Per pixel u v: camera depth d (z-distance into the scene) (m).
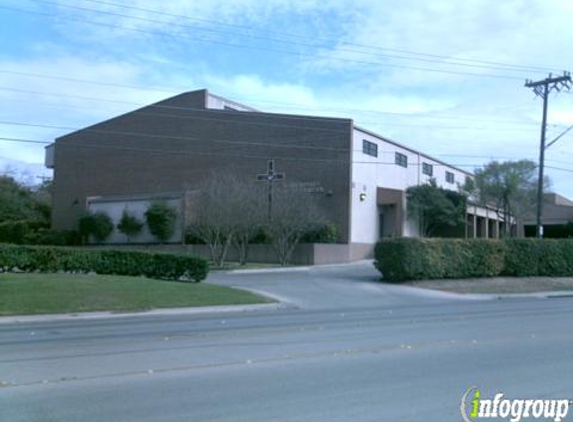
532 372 9.74
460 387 8.71
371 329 15.41
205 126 51.59
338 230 44.12
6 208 64.00
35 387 8.73
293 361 10.70
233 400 7.96
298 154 46.59
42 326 16.84
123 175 56.47
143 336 14.17
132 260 28.72
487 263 33.78
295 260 42.41
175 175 53.16
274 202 40.16
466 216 51.81
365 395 8.24
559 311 20.77
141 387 8.70
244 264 40.88
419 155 54.47
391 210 48.62
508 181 54.97
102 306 20.81
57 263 28.14
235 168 49.38
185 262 28.33
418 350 11.90
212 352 11.69
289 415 7.27
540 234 39.94
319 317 18.83
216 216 39.28
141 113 55.69
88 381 9.11
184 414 7.31
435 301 25.69
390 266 31.73
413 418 7.18
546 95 40.59
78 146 59.91
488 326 16.05
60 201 60.72
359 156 45.88
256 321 17.64
